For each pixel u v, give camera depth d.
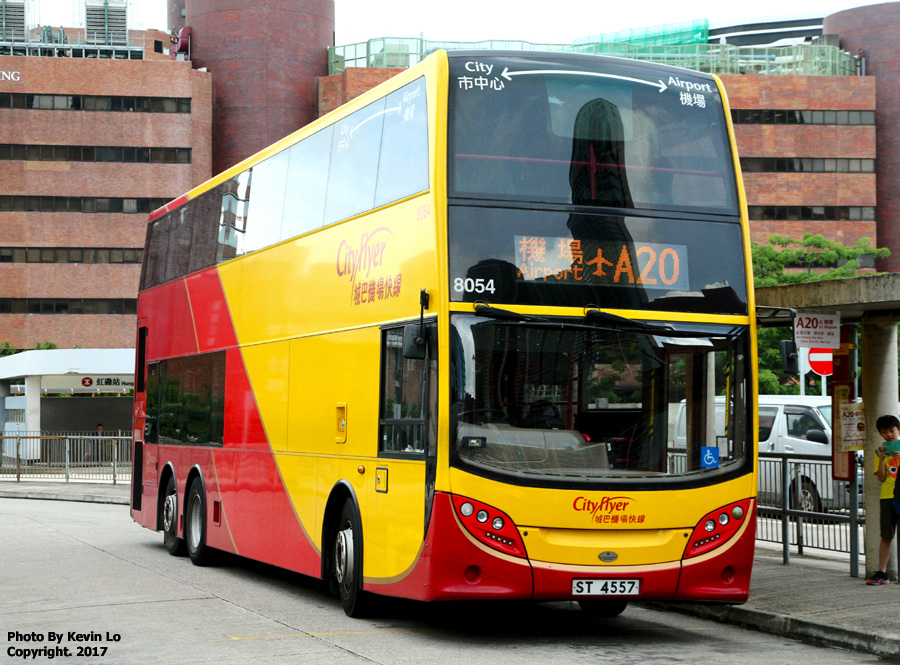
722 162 10.27
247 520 13.94
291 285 12.87
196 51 85.69
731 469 9.68
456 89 9.73
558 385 9.41
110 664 8.43
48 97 80.88
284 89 84.12
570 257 9.61
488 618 11.27
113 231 81.06
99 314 80.81
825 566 14.23
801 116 84.88
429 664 8.45
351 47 85.06
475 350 9.29
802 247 71.75
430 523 9.23
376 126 11.06
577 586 9.22
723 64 86.06
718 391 9.77
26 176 80.50
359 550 10.69
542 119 9.84
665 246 9.85
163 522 17.75
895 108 87.56
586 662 8.63
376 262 10.65
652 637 10.14
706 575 9.53
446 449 9.16
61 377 49.00
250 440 13.91
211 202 16.17
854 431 13.07
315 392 11.94
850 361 13.35
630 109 10.07
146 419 18.73
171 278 17.78
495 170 9.62
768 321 13.14
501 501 9.15
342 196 11.71
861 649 9.35
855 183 84.69
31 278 80.31
